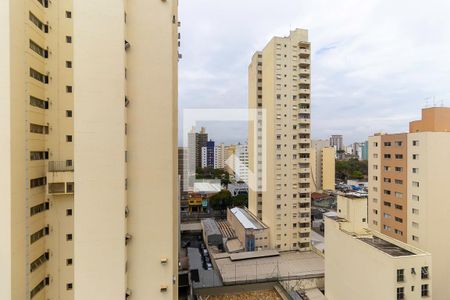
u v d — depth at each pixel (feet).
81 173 46.55
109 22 47.60
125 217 49.01
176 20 60.18
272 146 138.62
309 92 141.08
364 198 94.79
